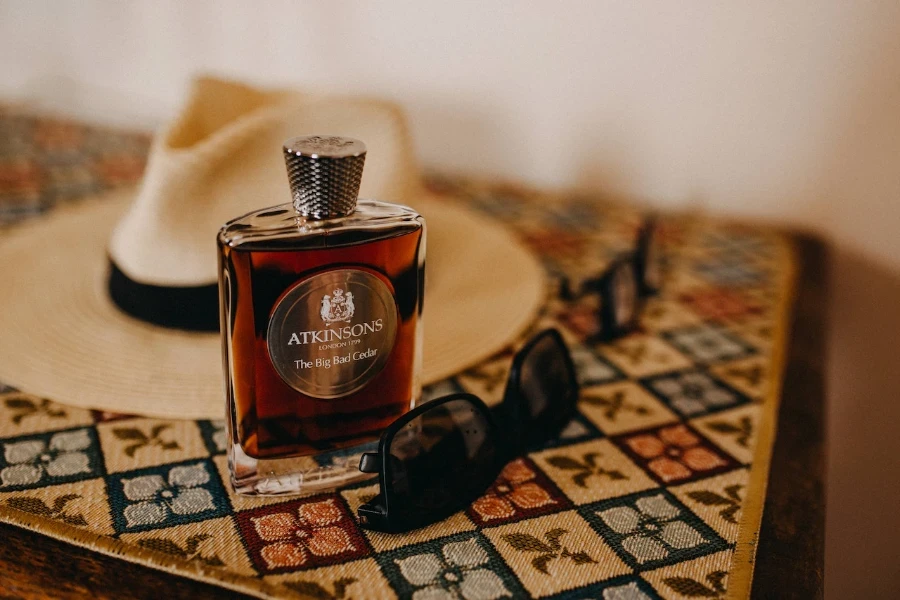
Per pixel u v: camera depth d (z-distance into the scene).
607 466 0.39
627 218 0.70
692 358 0.48
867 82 0.60
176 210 0.44
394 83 0.76
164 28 0.83
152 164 0.45
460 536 0.34
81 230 0.58
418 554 0.34
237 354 0.34
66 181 0.69
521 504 0.36
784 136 0.65
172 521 0.34
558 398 0.41
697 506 0.37
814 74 0.62
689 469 0.39
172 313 0.46
